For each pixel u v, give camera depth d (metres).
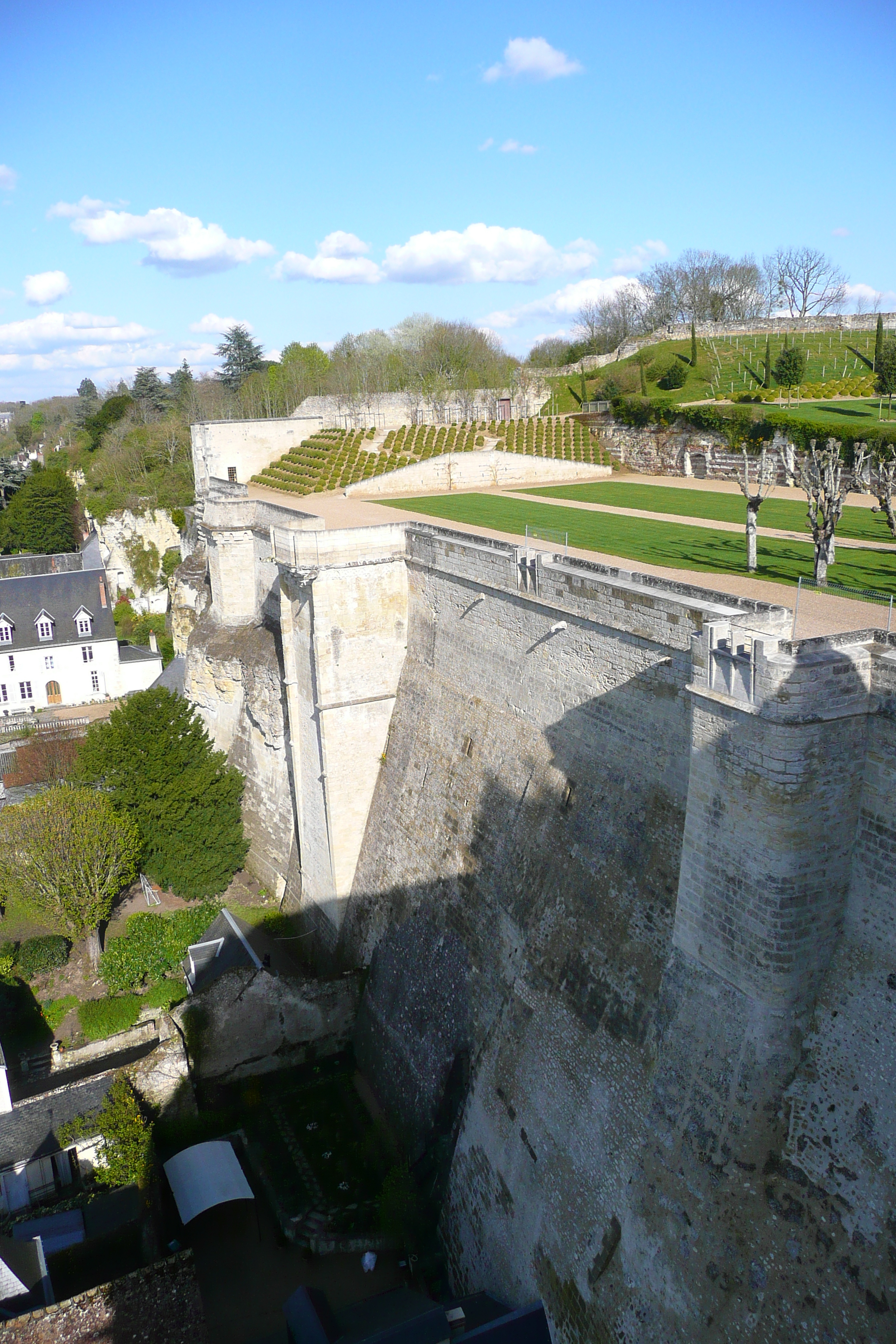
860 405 86.88
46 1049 39.81
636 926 25.95
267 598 56.47
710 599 25.14
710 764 20.88
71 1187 32.91
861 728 19.27
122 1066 35.72
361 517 55.91
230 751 57.28
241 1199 31.72
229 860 50.34
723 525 48.88
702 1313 20.22
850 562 37.06
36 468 153.88
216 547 57.38
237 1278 30.41
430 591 40.12
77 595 88.69
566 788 30.64
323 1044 39.66
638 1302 22.00
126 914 49.38
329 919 43.78
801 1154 19.48
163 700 51.38
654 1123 22.53
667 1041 22.61
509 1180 27.80
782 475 66.25
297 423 92.56
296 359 150.62
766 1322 18.98
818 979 20.25
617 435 86.44
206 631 58.88
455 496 69.00
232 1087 38.19
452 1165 31.08
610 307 160.88
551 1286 25.08
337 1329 25.81
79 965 45.97
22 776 66.19
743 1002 20.81
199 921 47.06
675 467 79.62
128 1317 24.88
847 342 118.31
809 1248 18.75
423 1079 34.03
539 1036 28.31
